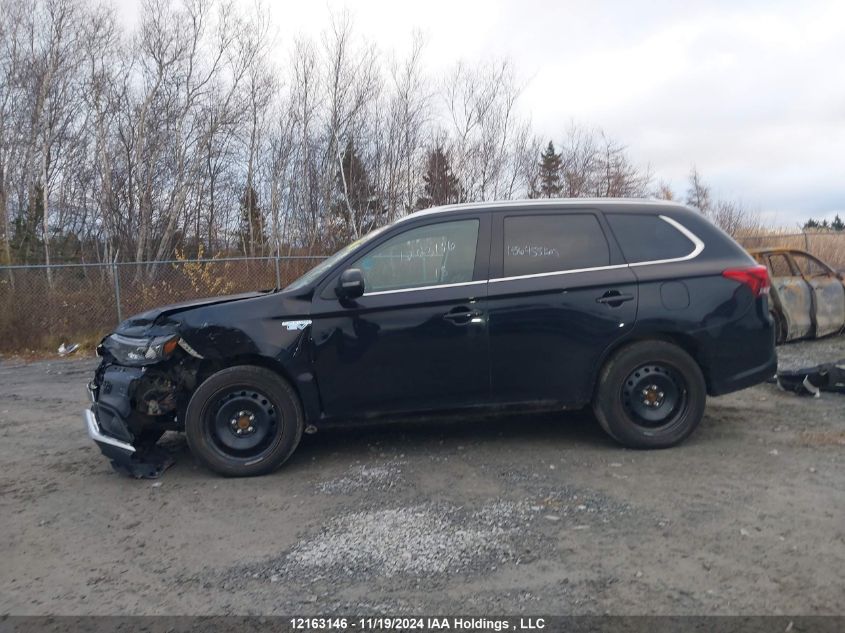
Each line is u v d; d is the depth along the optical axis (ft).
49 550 13.21
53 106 68.90
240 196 76.28
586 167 93.35
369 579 11.48
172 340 16.57
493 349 17.07
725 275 17.58
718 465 16.30
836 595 10.36
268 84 73.87
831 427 19.16
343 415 17.15
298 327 16.79
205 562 12.42
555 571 11.43
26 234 68.74
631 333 17.24
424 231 17.53
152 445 18.47
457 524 13.47
